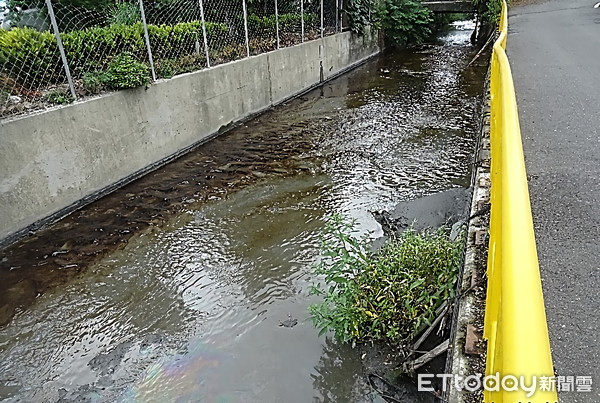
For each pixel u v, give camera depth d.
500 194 1.35
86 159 5.39
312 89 11.17
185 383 3.01
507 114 1.73
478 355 1.66
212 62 7.80
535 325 0.73
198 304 3.75
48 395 2.99
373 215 4.89
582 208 2.58
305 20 11.18
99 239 4.72
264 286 3.91
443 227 3.80
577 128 3.81
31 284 4.06
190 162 6.66
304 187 5.74
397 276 3.09
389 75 12.49
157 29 6.64
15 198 4.65
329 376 2.94
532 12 13.13
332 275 3.29
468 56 14.61
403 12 16.09
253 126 8.26
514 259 0.89
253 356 3.18
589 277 2.00
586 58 6.68
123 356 3.27
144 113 6.15
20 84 5.14
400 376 2.77
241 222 4.96
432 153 6.69
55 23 5.05
